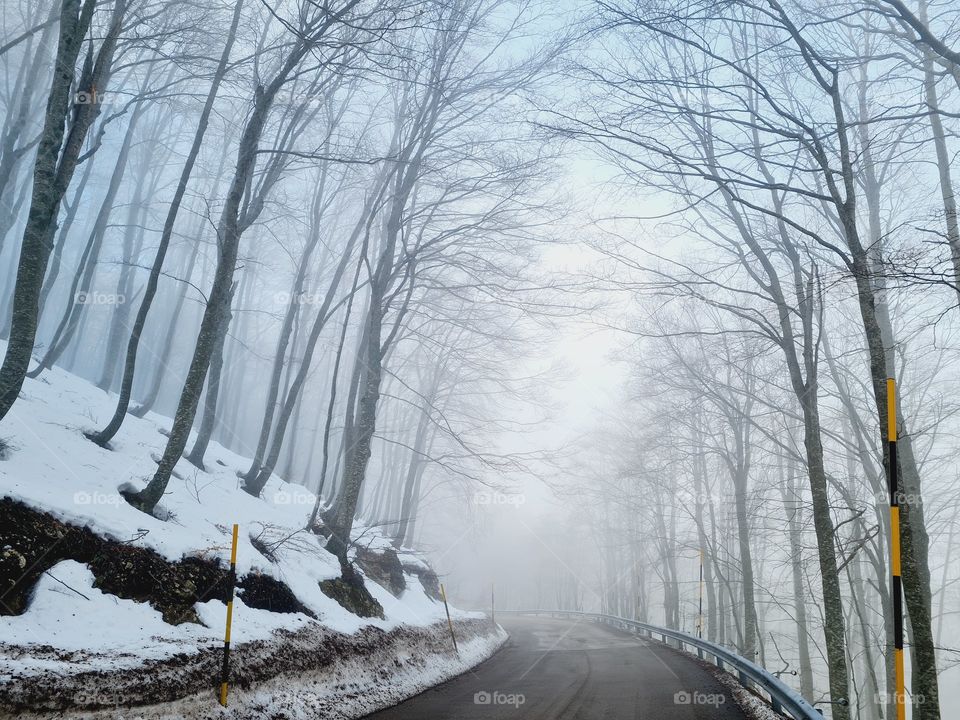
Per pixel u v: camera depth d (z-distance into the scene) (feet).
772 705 34.68
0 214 66.18
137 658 23.02
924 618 28.19
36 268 32.22
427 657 46.16
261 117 41.01
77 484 33.60
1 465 30.99
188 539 33.68
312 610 38.11
